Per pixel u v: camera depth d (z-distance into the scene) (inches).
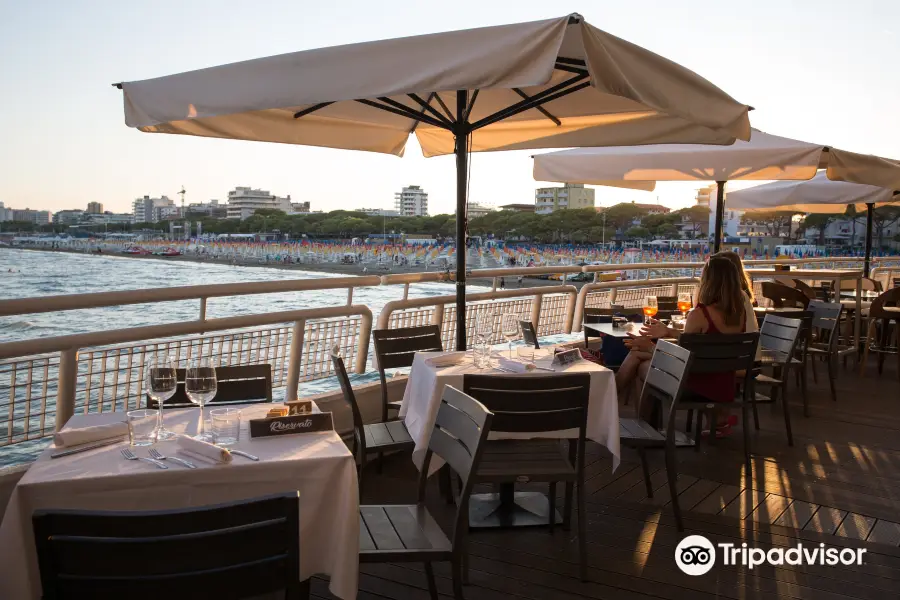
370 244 2568.9
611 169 266.7
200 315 166.2
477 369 152.2
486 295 262.2
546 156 281.1
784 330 226.5
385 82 121.3
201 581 63.4
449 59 116.7
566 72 175.5
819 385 298.7
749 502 163.2
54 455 91.0
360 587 118.2
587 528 146.3
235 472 87.5
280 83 128.1
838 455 201.3
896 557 134.6
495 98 196.5
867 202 397.1
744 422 189.9
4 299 127.0
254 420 99.4
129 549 61.3
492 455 135.9
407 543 99.5
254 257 3764.8
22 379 137.4
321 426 103.1
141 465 87.4
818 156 245.6
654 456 196.4
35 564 82.0
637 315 258.5
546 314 307.7
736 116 146.6
